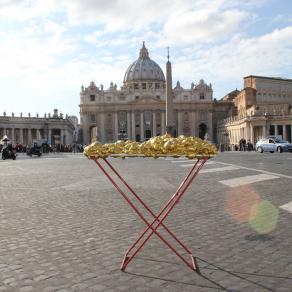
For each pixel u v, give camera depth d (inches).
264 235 295.4
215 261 239.5
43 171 949.8
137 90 5841.5
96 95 5787.4
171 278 213.6
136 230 317.1
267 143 2005.4
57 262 242.1
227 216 362.9
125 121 5762.8
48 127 4638.3
